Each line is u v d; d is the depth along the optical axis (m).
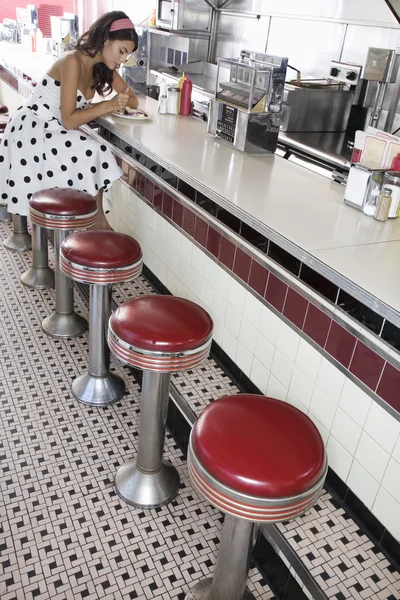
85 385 2.89
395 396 1.76
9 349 3.23
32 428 2.68
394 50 3.45
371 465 1.91
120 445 2.62
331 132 4.09
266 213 2.23
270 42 4.88
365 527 1.97
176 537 2.20
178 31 5.28
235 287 2.58
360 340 1.85
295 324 2.18
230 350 2.72
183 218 3.00
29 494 2.32
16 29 8.06
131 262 2.59
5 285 3.91
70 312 3.42
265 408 1.68
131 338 1.96
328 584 1.75
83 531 2.18
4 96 7.77
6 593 1.93
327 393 2.07
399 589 1.76
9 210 3.85
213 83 5.28
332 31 4.23
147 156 3.06
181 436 2.62
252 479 1.42
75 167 3.72
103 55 3.55
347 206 2.45
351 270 1.80
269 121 3.16
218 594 1.83
